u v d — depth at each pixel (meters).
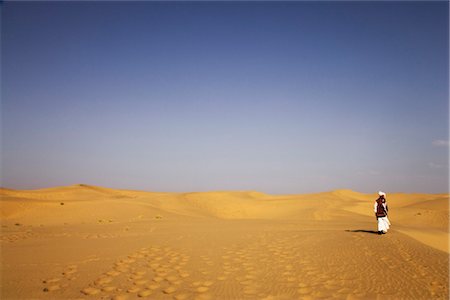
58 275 9.27
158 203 41.44
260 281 8.57
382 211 15.30
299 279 8.67
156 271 9.52
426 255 10.62
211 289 8.06
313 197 52.69
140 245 13.08
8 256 11.40
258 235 15.31
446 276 8.59
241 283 8.45
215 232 16.61
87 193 54.91
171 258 10.90
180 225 20.55
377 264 9.73
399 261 9.96
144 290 8.05
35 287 8.34
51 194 50.03
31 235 16.12
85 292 7.96
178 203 43.16
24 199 36.09
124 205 35.34
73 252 11.97
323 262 10.16
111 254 11.59
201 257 11.00
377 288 7.91
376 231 16.70
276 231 16.89
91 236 15.68
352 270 9.28
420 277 8.55
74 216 30.09
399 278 8.52
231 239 14.24
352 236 14.27
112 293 7.91
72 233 16.81
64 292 7.99
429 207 37.88
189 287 8.22
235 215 40.25
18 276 9.19
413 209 37.19
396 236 14.12
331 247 12.06
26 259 10.98
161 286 8.32
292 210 40.72
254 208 42.75
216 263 10.26
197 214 38.09
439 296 7.36
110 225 20.73
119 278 8.95
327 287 8.05
